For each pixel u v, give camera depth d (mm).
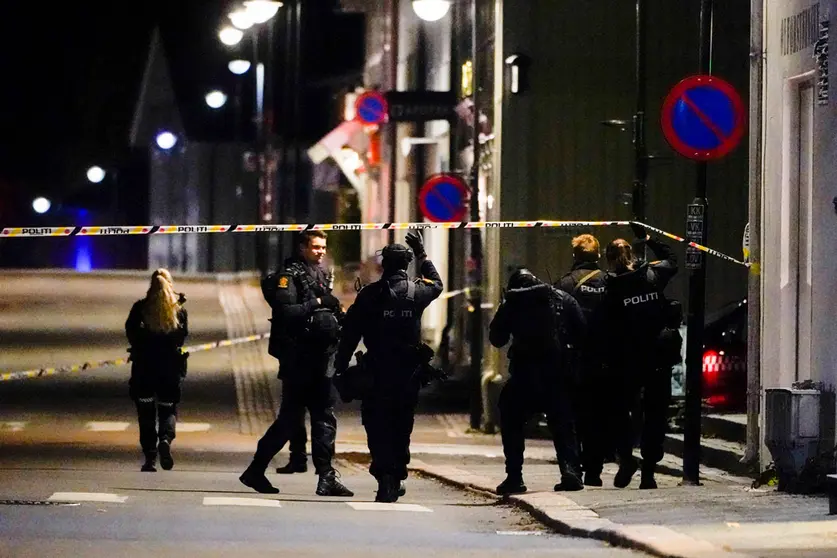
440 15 76875
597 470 46500
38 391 87938
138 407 53906
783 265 47469
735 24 74688
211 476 52719
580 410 46188
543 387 43750
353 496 46031
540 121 74062
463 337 94812
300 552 31781
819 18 44125
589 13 74062
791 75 46812
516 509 42000
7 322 139000
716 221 74375
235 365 103250
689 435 47406
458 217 75312
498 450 66062
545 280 73750
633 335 44938
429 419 79625
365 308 42625
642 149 60219
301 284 45781
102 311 153625
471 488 49031
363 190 143750
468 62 90000
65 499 42625
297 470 54438
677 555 30422
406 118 84938
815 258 43938
